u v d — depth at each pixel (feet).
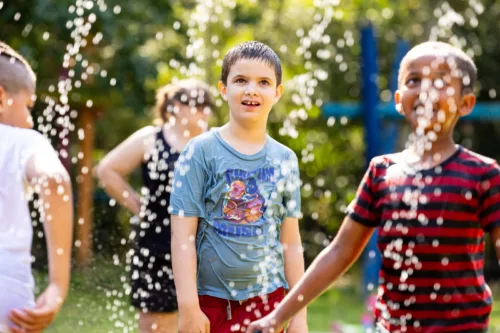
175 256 8.84
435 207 7.23
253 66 9.21
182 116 12.11
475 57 32.60
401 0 30.86
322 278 7.75
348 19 28.84
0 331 7.66
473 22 30.17
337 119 27.35
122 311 11.94
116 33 25.29
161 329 11.66
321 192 29.01
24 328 7.59
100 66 25.80
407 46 24.06
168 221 11.72
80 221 13.06
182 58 25.23
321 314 21.50
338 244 7.81
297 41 25.16
